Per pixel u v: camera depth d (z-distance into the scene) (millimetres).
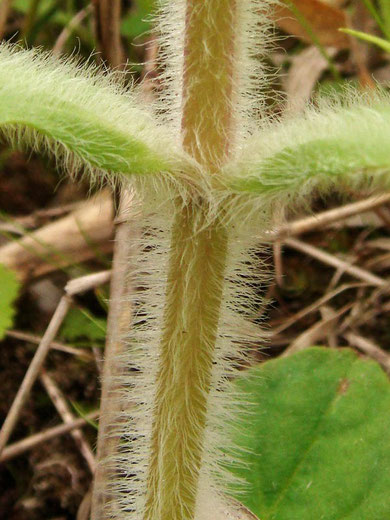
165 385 92
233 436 115
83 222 163
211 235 86
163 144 80
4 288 139
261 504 120
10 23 188
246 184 79
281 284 161
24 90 76
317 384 127
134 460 102
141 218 92
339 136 72
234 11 80
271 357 155
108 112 79
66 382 149
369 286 161
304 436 124
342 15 159
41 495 141
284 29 165
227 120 83
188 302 88
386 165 68
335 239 168
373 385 126
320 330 151
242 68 84
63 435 144
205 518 103
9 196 180
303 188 76
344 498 119
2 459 136
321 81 176
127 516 105
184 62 82
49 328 136
